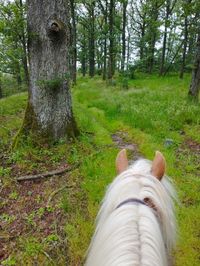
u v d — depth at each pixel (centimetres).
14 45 881
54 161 673
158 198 187
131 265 133
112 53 2536
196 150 775
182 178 608
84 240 434
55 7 699
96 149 757
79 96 1670
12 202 539
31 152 697
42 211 502
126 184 190
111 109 1215
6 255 423
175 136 865
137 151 775
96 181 584
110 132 948
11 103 1291
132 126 987
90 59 3747
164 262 158
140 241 149
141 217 164
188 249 414
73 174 618
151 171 214
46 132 749
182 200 533
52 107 747
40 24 709
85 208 511
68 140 769
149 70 3378
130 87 2119
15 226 477
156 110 1127
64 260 406
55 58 730
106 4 2856
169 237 195
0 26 715
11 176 619
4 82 3067
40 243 435
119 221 164
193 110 1073
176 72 3281
